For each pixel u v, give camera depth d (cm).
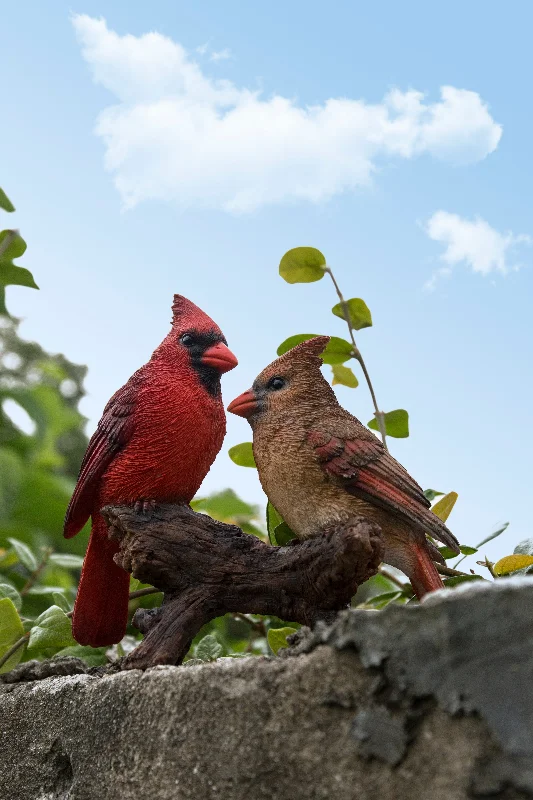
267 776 124
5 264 263
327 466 174
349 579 164
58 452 595
